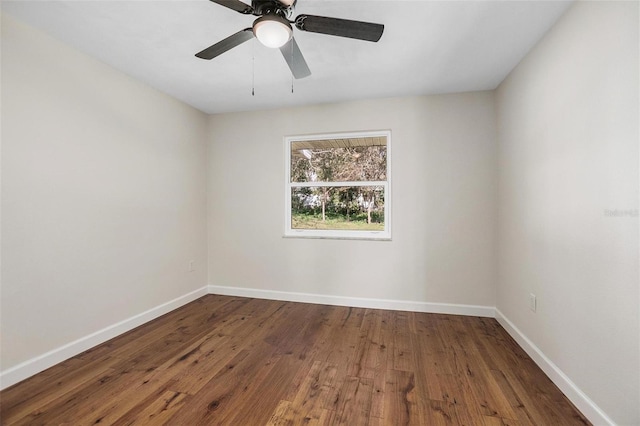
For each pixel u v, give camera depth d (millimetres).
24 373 1878
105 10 1757
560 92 1816
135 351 2266
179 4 1703
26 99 1896
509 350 2289
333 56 2307
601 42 1465
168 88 2938
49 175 2025
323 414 1590
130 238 2666
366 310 3191
